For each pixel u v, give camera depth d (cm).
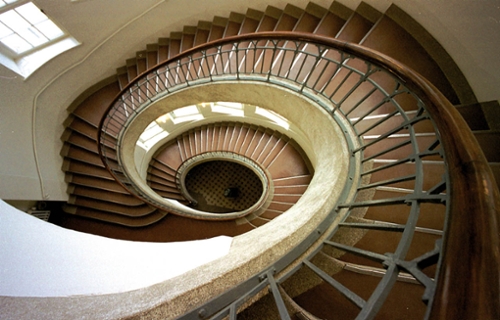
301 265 135
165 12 473
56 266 110
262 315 135
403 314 146
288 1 431
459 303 54
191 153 735
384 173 225
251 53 422
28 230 118
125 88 374
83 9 387
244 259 137
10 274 92
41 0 339
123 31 466
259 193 828
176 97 440
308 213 176
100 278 119
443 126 105
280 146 702
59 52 408
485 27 214
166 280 132
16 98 376
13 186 372
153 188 688
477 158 84
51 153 448
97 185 478
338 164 222
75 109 489
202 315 114
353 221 180
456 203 76
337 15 377
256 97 378
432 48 283
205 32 496
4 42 369
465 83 255
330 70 332
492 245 60
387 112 277
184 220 504
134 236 479
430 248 175
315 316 144
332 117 262
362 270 160
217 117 754
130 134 486
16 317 85
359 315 80
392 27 304
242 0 462
